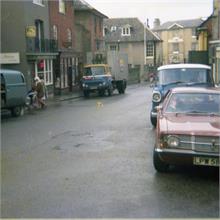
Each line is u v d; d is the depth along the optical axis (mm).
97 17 57594
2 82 21500
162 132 8828
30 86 34969
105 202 7391
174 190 8055
